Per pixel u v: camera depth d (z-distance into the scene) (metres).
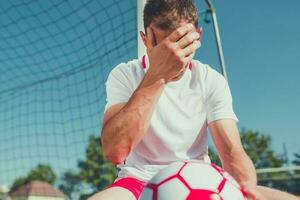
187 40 1.89
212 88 2.30
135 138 1.96
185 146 2.17
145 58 2.35
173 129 2.15
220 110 2.23
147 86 1.96
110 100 2.29
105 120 2.24
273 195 1.90
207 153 2.29
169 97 2.18
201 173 1.58
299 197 1.92
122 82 2.31
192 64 2.37
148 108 1.94
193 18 2.05
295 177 11.22
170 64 1.92
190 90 2.24
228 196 1.54
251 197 1.72
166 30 2.01
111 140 1.95
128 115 1.92
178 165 1.62
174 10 2.01
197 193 1.51
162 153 2.15
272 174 11.38
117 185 1.96
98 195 1.82
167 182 1.56
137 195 1.90
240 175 1.98
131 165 2.18
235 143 2.13
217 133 2.19
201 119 2.23
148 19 2.07
